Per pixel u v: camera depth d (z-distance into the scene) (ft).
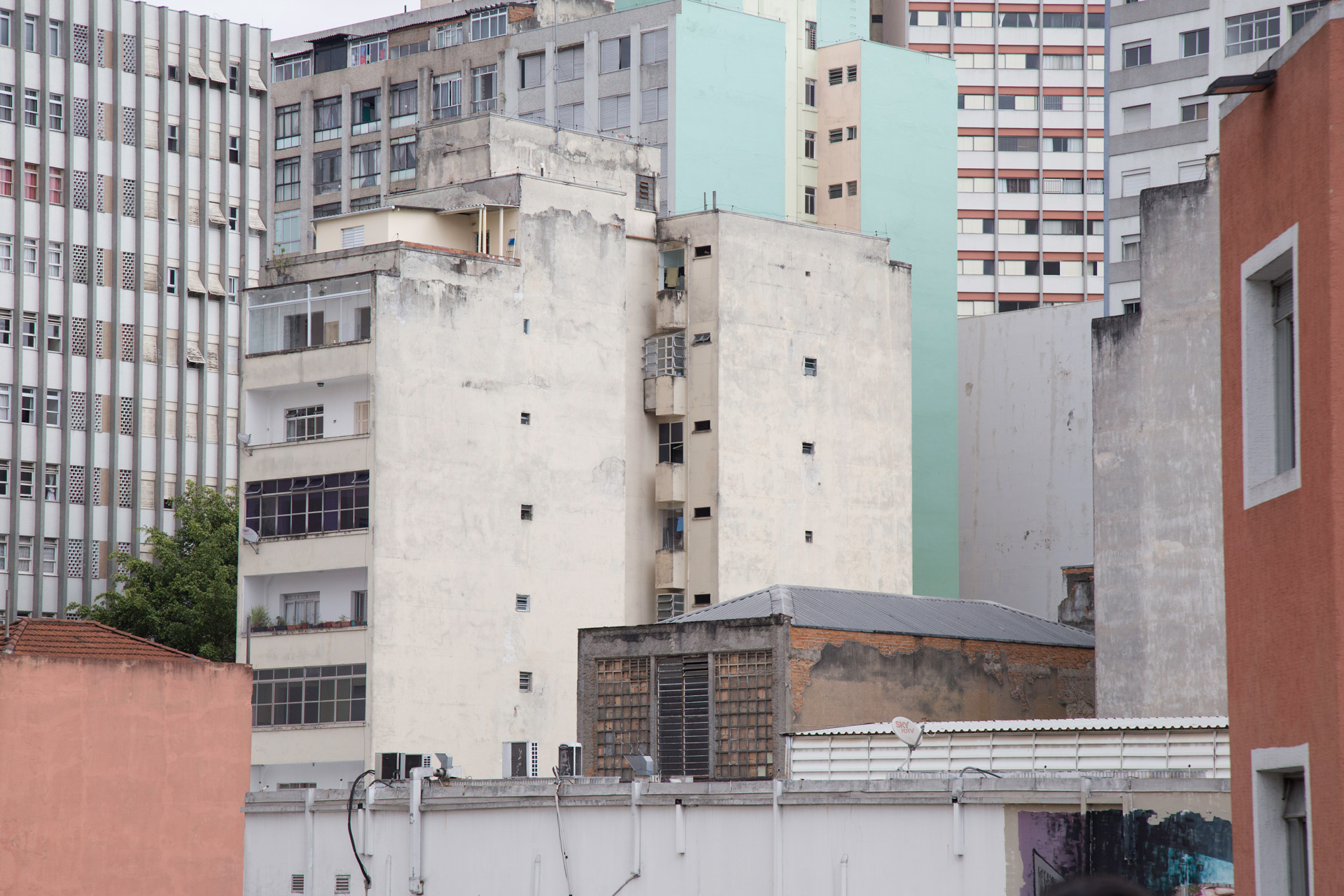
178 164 346.33
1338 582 72.79
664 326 273.54
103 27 339.57
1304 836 79.66
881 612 211.61
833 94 349.82
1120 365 195.31
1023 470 312.71
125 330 336.70
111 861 168.25
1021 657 215.92
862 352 285.02
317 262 259.60
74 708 168.76
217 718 175.42
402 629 241.35
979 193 499.10
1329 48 74.74
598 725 207.31
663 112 334.03
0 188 325.62
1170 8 266.77
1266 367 82.38
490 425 252.83
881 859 127.54
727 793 137.18
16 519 321.11
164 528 336.90
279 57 418.72
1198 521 188.03
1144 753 139.33
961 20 504.84
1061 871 118.32
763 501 270.26
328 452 246.88
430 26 394.11
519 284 258.37
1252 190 82.64
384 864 160.66
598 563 260.62
